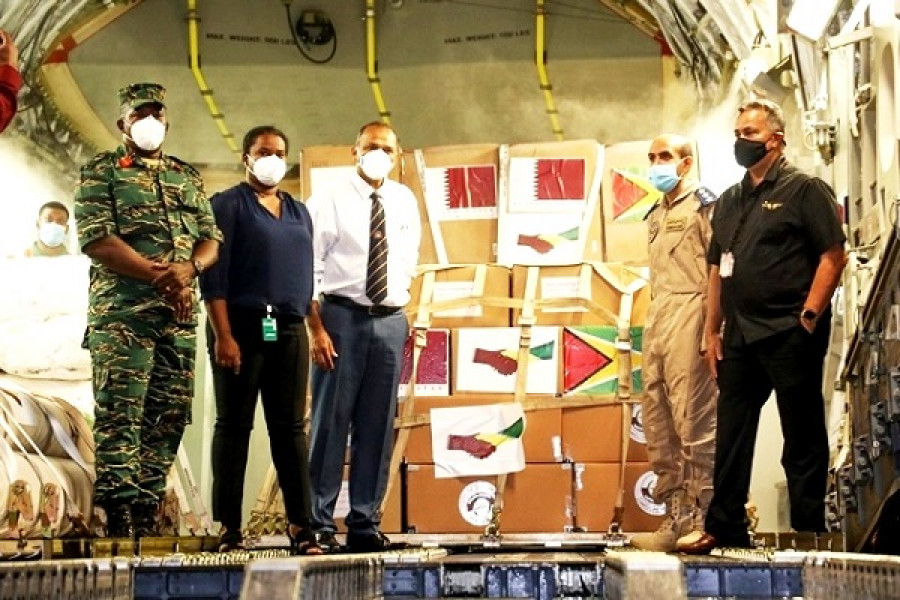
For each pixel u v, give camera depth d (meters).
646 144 8.17
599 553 6.12
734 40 8.73
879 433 5.64
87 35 9.97
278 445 5.94
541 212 8.15
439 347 7.82
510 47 10.09
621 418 7.68
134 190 6.24
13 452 6.27
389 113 10.47
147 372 6.23
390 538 7.66
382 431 6.38
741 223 5.79
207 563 4.39
